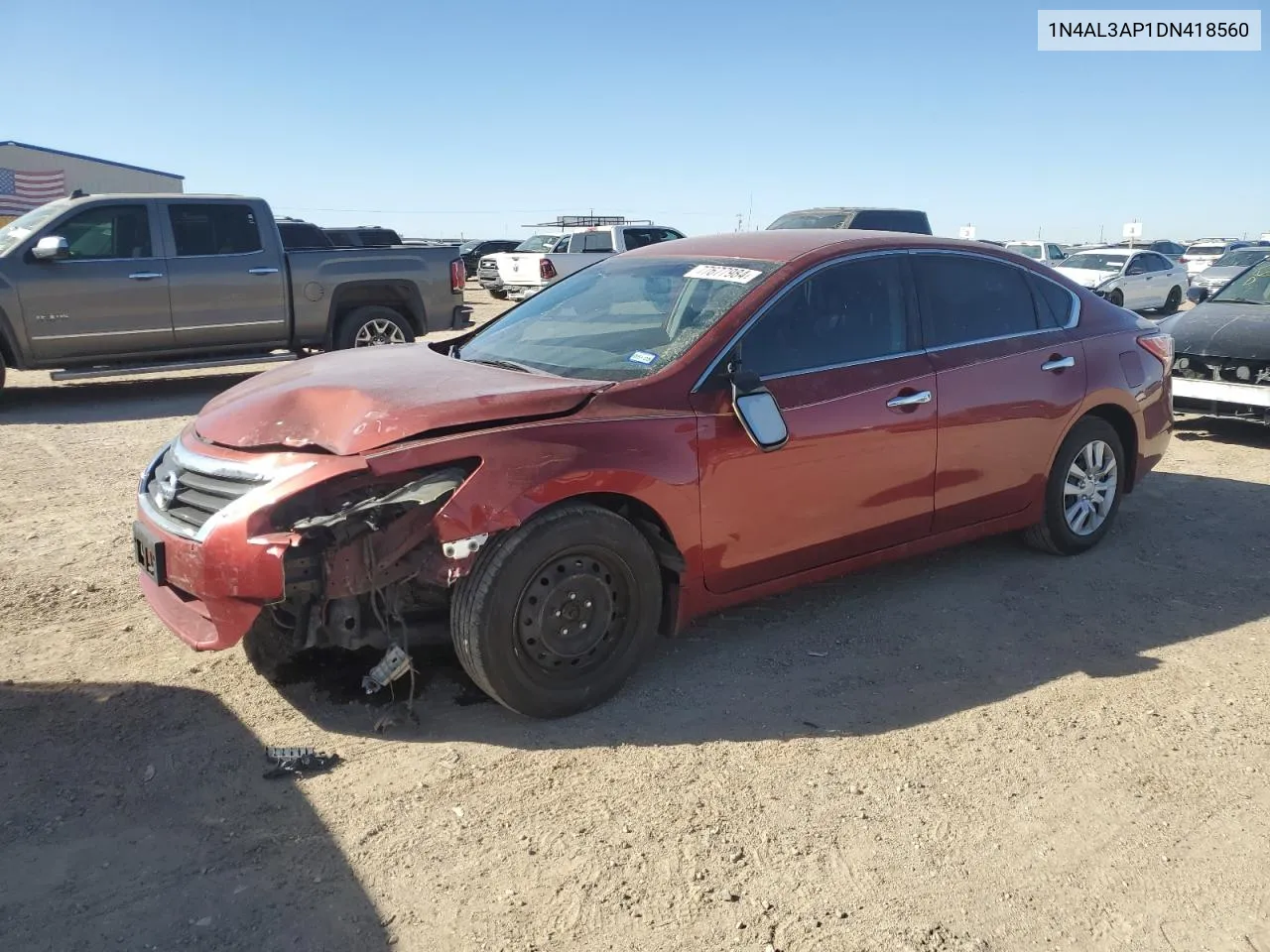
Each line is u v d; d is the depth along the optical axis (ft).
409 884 9.12
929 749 11.60
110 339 33.81
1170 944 8.58
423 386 12.16
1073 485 17.78
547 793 10.53
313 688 12.74
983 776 11.05
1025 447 16.42
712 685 13.07
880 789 10.75
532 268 76.89
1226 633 15.01
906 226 58.13
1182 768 11.30
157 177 127.44
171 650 13.80
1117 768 11.27
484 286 85.76
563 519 11.46
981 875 9.41
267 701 12.39
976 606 15.88
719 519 12.76
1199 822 10.30
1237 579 17.26
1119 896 9.17
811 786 10.77
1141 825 10.22
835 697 12.82
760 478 13.05
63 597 15.60
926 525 15.31
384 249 39.09
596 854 9.57
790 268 14.08
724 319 13.29
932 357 15.10
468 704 12.41
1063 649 14.39
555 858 9.50
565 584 11.68
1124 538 19.39
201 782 10.61
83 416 31.60
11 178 116.88
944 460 15.16
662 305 14.29
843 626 15.05
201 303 35.04
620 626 12.32
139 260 33.83
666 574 13.02
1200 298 32.40
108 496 21.57
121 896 8.82
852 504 14.15
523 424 11.49
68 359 33.35
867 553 14.73
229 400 13.20
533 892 9.04
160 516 11.93
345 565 10.69
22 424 30.07
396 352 14.98
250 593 10.61
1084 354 17.33
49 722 11.75
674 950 8.37
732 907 8.88
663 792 10.60
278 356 37.32
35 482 22.71
